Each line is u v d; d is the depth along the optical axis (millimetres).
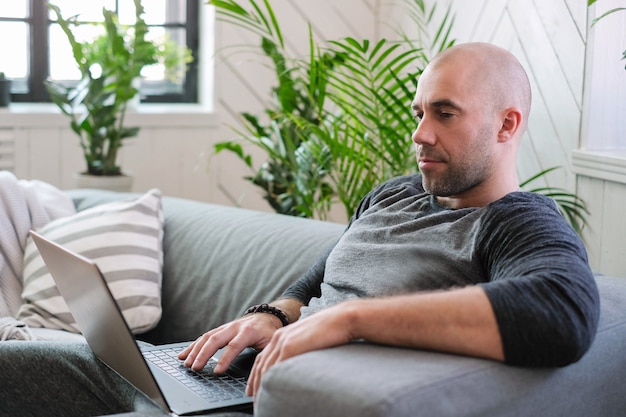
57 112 3137
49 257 1524
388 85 3238
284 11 3311
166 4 3424
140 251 2236
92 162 3016
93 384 1594
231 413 1312
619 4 2188
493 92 1483
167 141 3287
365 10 3395
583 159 2225
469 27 2773
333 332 1234
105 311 1357
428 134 1480
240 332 1564
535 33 2453
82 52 2957
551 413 1258
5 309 2227
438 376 1139
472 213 1478
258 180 2916
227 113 3342
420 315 1208
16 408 1599
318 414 1120
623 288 1535
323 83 2414
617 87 2234
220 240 2199
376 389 1093
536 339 1183
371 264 1529
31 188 2477
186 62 3377
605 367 1342
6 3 3230
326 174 2791
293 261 1981
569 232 1380
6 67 3268
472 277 1424
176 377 1522
